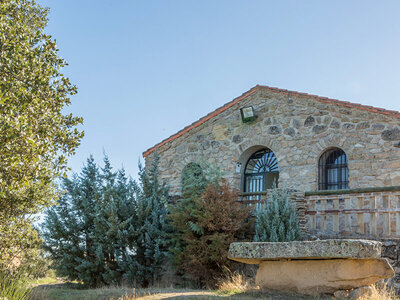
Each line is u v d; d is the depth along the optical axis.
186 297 8.95
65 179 15.06
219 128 18.86
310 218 12.66
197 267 12.68
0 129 6.87
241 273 12.52
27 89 8.38
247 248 9.21
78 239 14.65
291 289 8.93
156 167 15.54
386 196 11.46
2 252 10.65
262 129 17.83
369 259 8.41
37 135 7.57
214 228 12.74
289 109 17.39
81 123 9.42
